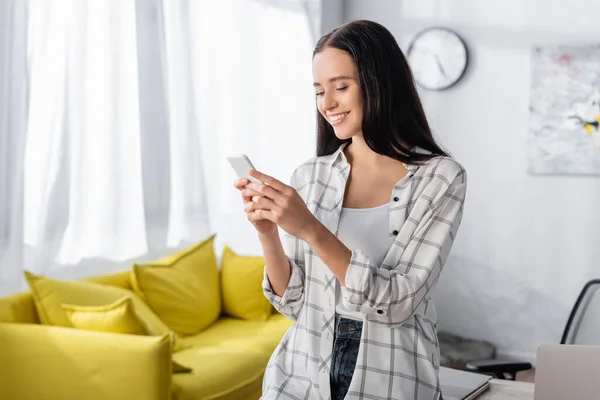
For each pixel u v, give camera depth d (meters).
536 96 4.85
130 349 2.55
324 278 1.50
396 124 1.46
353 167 1.54
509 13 4.90
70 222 3.34
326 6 5.00
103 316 2.71
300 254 1.57
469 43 4.99
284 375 1.52
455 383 1.82
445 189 1.44
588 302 3.12
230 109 4.42
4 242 2.87
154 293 3.51
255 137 4.56
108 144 3.54
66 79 3.26
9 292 2.91
